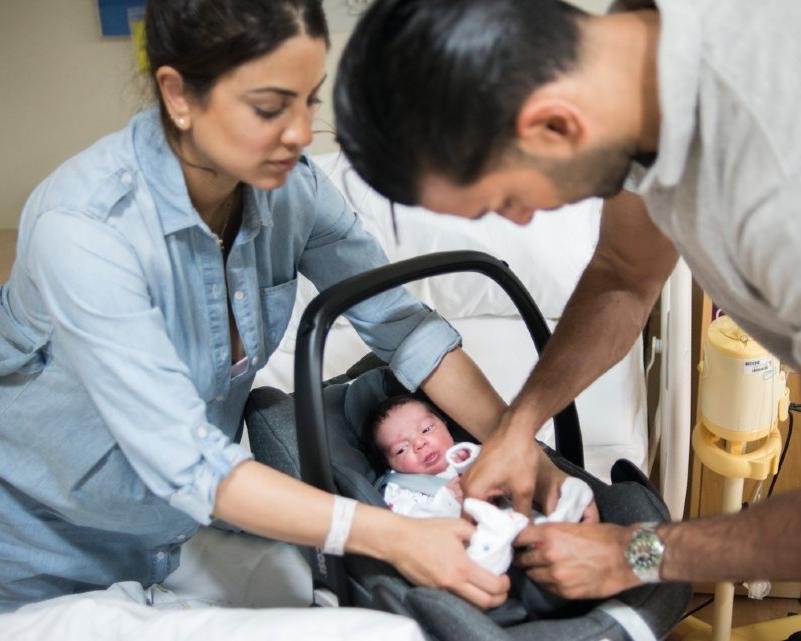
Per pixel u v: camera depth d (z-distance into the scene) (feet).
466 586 3.28
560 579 3.26
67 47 7.36
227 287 3.93
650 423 7.37
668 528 3.11
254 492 3.30
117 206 3.41
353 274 4.43
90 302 3.24
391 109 2.55
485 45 2.44
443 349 4.28
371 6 2.60
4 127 7.77
